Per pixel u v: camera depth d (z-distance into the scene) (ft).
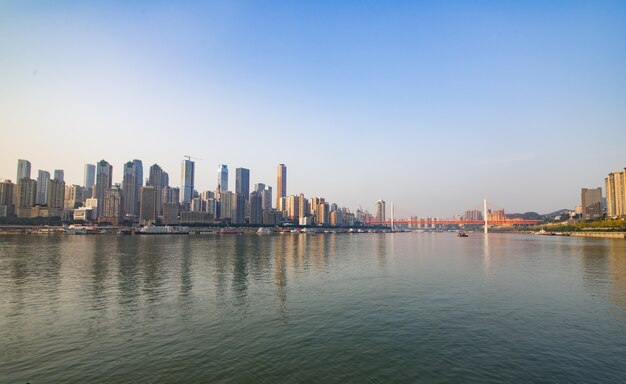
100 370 82.43
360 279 204.95
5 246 458.91
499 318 122.42
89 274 221.46
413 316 125.08
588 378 78.18
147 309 135.23
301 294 162.20
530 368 83.15
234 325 115.14
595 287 178.19
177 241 647.97
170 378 78.64
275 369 83.25
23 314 127.95
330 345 97.66
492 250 451.12
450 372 81.61
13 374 80.53
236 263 287.07
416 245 589.73
